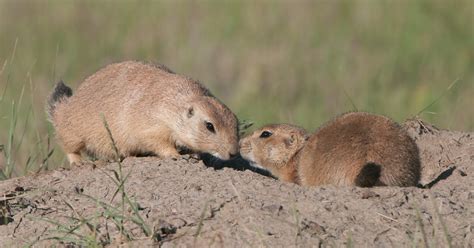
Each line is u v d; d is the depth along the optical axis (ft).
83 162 41.96
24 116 57.88
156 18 91.35
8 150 45.78
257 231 31.40
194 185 35.58
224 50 85.25
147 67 42.70
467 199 33.88
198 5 94.63
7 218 34.47
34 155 48.11
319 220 32.35
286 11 92.84
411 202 33.42
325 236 31.40
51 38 85.92
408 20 86.69
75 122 43.06
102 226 33.30
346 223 32.12
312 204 33.22
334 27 88.17
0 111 59.06
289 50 83.87
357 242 31.12
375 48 83.05
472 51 80.18
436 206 32.78
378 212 32.58
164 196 34.96
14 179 38.47
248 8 93.20
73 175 38.37
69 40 85.76
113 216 32.78
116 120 41.73
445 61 78.89
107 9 93.15
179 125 40.93
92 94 42.63
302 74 78.28
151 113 41.09
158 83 41.65
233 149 40.63
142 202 34.63
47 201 35.78
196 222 32.73
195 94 41.57
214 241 31.42
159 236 32.12
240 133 46.60
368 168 34.63
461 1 88.02
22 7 94.32
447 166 40.83
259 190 34.73
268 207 33.12
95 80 43.04
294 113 67.36
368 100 68.03
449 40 82.12
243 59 82.99
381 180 35.40
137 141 41.78
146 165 37.99
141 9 93.40
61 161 47.01
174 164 37.93
